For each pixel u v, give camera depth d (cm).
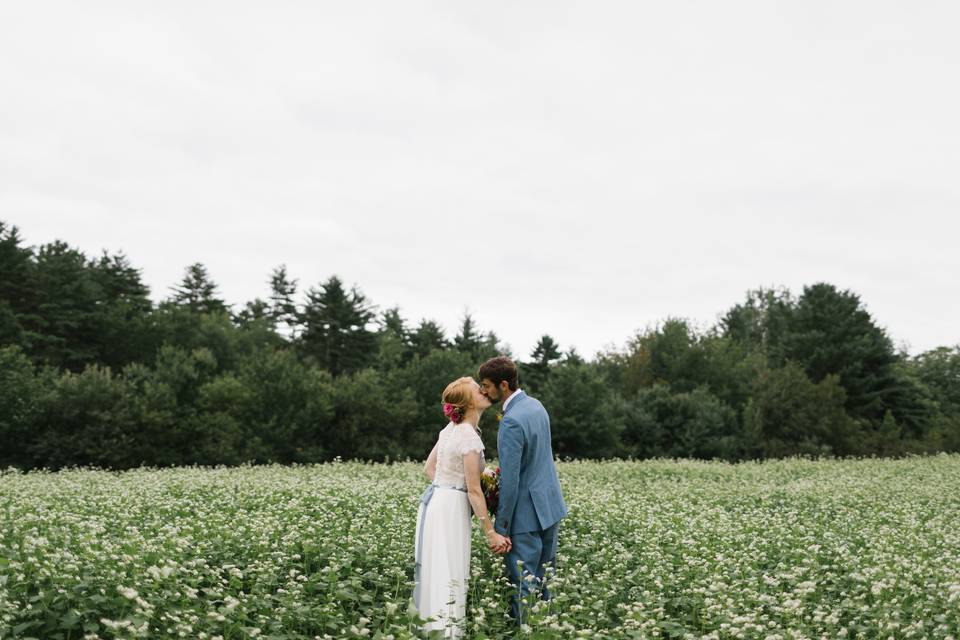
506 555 691
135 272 7312
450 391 691
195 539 805
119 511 1029
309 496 1177
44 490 1289
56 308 5397
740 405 4806
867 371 5494
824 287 5928
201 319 6556
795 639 560
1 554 625
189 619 541
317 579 678
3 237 5747
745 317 8750
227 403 3834
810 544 928
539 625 566
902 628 609
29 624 514
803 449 4178
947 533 1070
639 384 6094
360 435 4047
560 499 706
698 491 1535
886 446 4338
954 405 6631
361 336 7406
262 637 546
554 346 6481
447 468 686
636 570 758
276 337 7588
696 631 625
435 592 660
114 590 562
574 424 4319
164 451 3500
